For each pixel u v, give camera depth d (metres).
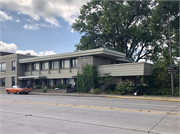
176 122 7.86
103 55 27.50
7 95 26.81
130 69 23.61
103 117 9.15
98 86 26.77
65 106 13.18
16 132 6.96
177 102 15.62
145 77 25.73
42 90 31.58
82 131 6.86
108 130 6.89
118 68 24.75
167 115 9.32
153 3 36.78
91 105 13.51
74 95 24.98
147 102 15.60
